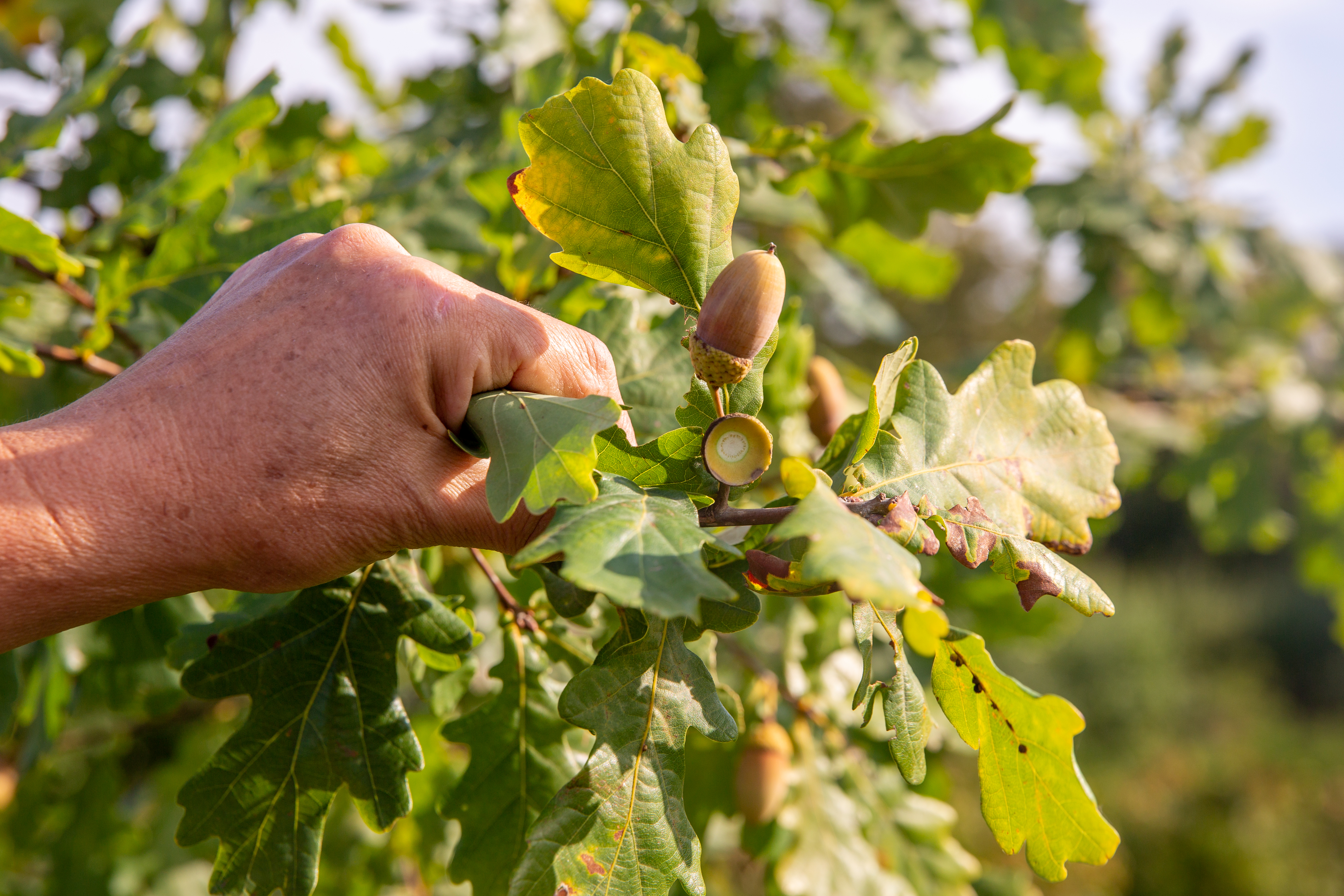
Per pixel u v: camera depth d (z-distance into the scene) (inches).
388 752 15.4
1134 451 41.6
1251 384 48.2
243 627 15.5
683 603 11.6
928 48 37.0
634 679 13.7
